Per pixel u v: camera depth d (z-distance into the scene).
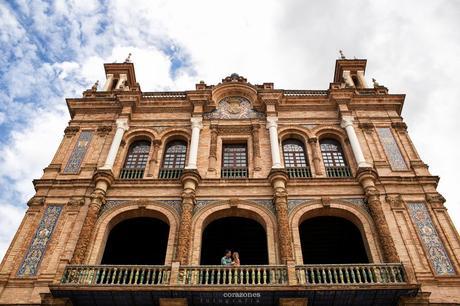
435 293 14.03
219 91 23.14
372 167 18.55
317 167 19.34
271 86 24.27
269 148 20.22
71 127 21.75
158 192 17.91
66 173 19.17
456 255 15.20
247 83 23.38
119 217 17.23
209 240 19.28
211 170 18.97
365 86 26.30
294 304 13.06
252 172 19.06
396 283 13.03
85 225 16.16
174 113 22.62
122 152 20.41
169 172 19.44
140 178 18.59
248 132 21.25
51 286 13.17
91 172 19.06
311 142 20.66
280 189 17.34
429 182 17.95
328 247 19.20
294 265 13.97
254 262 19.14
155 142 20.81
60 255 15.56
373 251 15.48
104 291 13.15
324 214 17.30
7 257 15.49
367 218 16.64
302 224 18.67
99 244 16.00
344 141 20.78
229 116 22.19
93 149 20.42
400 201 17.22
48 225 16.69
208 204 17.31
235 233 19.19
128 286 13.13
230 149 20.88
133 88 23.83
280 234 15.65
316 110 22.59
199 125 21.30
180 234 15.77
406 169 18.98
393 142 20.47
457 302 13.70
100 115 22.61
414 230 16.16
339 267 13.98
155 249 19.53
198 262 15.26
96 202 17.08
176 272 13.84
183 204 16.92
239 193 17.72
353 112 22.22
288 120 21.98
